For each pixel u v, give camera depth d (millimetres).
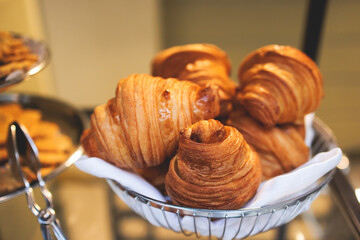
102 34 1141
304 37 513
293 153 399
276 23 1153
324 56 1123
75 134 632
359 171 496
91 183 574
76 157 574
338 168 473
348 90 1160
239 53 1223
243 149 342
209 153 326
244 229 368
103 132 364
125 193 371
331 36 1090
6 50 577
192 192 336
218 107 375
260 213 342
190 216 355
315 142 464
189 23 1177
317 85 403
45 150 586
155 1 1094
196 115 363
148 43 1155
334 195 452
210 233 358
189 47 461
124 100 355
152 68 478
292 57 401
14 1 860
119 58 1186
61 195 553
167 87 366
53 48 1160
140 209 379
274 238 494
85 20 1115
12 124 489
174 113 356
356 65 1124
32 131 621
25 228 502
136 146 357
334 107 1184
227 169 333
